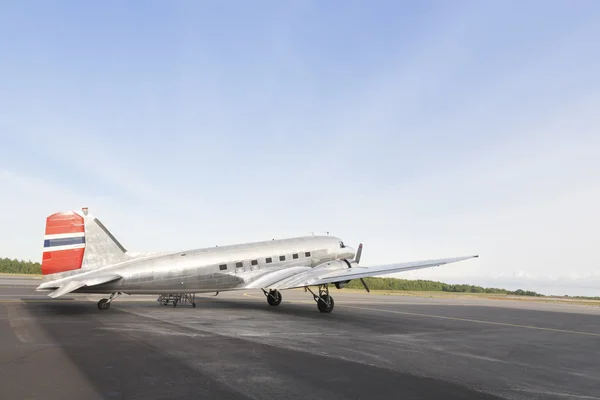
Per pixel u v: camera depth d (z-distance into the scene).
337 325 16.08
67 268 18.44
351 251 26.86
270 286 20.81
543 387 8.06
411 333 14.78
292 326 15.16
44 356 8.95
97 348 9.89
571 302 45.94
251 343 11.24
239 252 22.42
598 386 8.30
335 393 7.08
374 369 8.84
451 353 11.19
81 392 6.61
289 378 7.87
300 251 24.67
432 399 6.97
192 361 8.90
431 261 21.34
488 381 8.31
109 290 18.84
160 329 13.14
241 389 7.07
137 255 20.12
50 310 17.84
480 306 31.36
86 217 19.12
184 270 20.44
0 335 11.41
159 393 6.69
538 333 16.36
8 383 6.98
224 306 22.69
